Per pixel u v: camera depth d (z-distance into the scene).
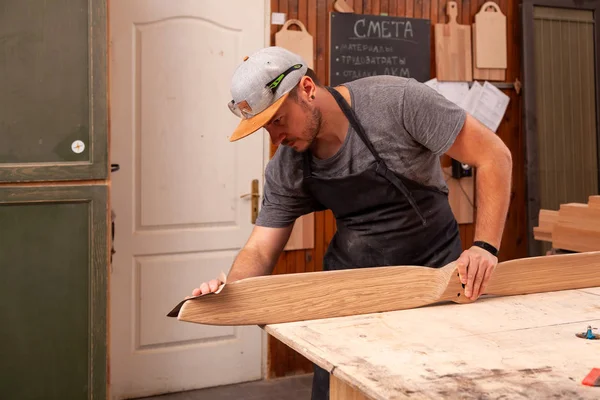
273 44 3.75
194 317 1.53
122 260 3.49
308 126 1.82
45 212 2.67
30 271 2.67
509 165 1.89
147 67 3.49
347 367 1.27
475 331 1.51
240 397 3.61
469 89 4.19
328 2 3.84
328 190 2.04
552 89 4.34
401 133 1.93
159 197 3.56
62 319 2.72
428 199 2.08
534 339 1.46
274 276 1.59
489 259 1.78
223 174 3.70
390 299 1.71
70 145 2.69
